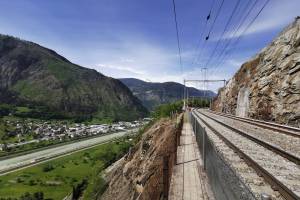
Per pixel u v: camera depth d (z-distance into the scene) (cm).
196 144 2183
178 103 11206
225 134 1852
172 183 1110
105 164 8000
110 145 13088
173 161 1375
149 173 1719
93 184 5531
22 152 15975
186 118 5753
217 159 739
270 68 3400
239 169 818
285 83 2823
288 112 2648
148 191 1259
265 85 3428
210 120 3769
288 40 3094
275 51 3425
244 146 1284
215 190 801
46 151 16325
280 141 1530
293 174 788
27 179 10225
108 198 3566
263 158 1005
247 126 2662
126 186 2966
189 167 1378
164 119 4666
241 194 459
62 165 12138
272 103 3100
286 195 584
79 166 11831
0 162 13400
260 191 629
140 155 3167
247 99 4316
